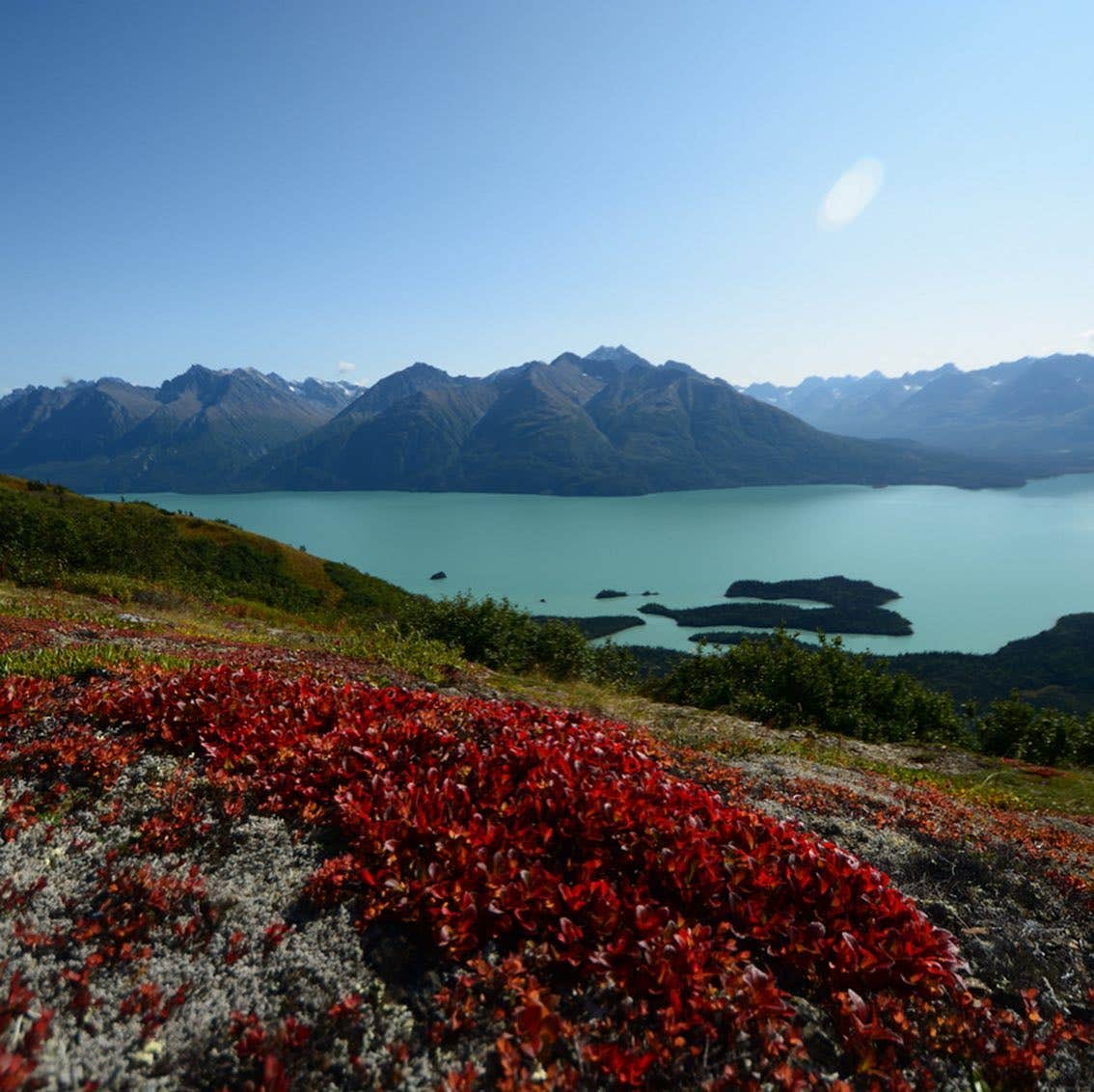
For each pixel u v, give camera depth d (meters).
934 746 20.78
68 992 4.23
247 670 10.28
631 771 7.98
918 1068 4.58
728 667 26.66
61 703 8.65
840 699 23.72
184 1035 4.06
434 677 19.08
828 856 6.28
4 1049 3.65
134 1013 4.14
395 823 5.83
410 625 28.89
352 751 7.28
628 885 5.55
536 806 6.39
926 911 6.88
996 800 14.95
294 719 8.40
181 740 7.77
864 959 5.06
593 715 18.38
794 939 5.17
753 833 6.59
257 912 5.19
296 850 6.02
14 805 6.27
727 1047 4.36
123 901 5.15
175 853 5.83
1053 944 6.66
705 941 4.89
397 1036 4.21
